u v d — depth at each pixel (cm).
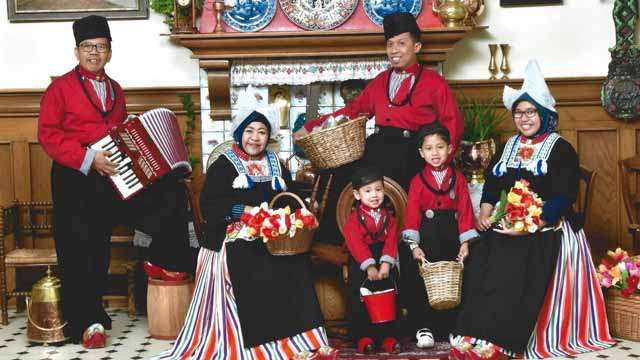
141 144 453
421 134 442
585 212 474
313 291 413
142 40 581
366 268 423
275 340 400
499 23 582
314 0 542
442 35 532
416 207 438
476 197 503
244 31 543
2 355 440
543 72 584
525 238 426
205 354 412
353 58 552
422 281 448
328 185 448
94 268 463
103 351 446
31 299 466
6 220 539
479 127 543
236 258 409
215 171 429
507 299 413
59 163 462
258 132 426
